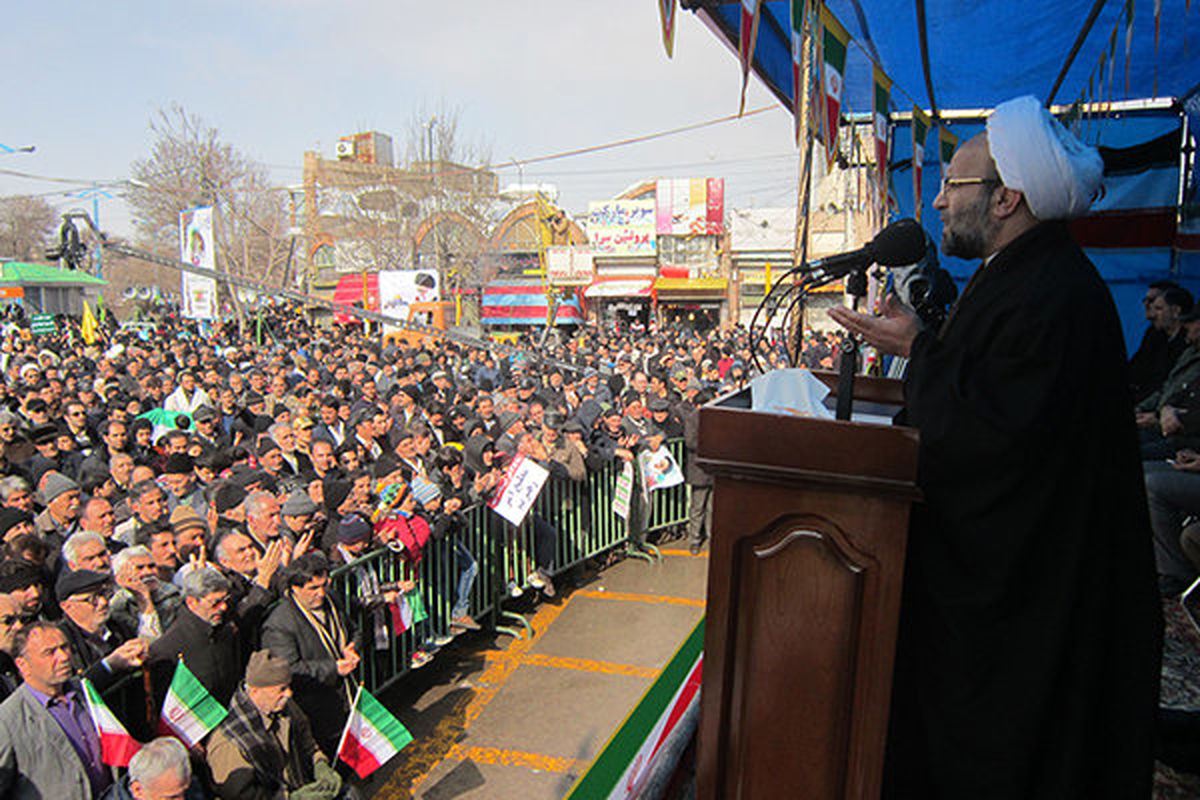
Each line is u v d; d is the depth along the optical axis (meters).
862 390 2.09
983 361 1.37
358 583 5.52
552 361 17.70
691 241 39.44
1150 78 6.12
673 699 2.25
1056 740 1.36
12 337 23.22
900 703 1.48
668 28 2.68
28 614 3.96
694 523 9.42
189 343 22.14
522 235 43.06
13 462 7.52
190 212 29.89
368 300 34.00
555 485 8.20
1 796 3.14
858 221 11.72
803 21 3.38
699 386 12.28
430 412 9.55
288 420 9.94
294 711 4.20
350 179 42.72
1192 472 3.50
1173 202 6.76
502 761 5.38
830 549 1.40
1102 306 1.37
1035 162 1.37
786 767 1.46
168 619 4.58
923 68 5.50
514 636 7.28
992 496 1.32
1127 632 1.40
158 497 5.94
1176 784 2.07
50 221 57.84
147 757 3.26
